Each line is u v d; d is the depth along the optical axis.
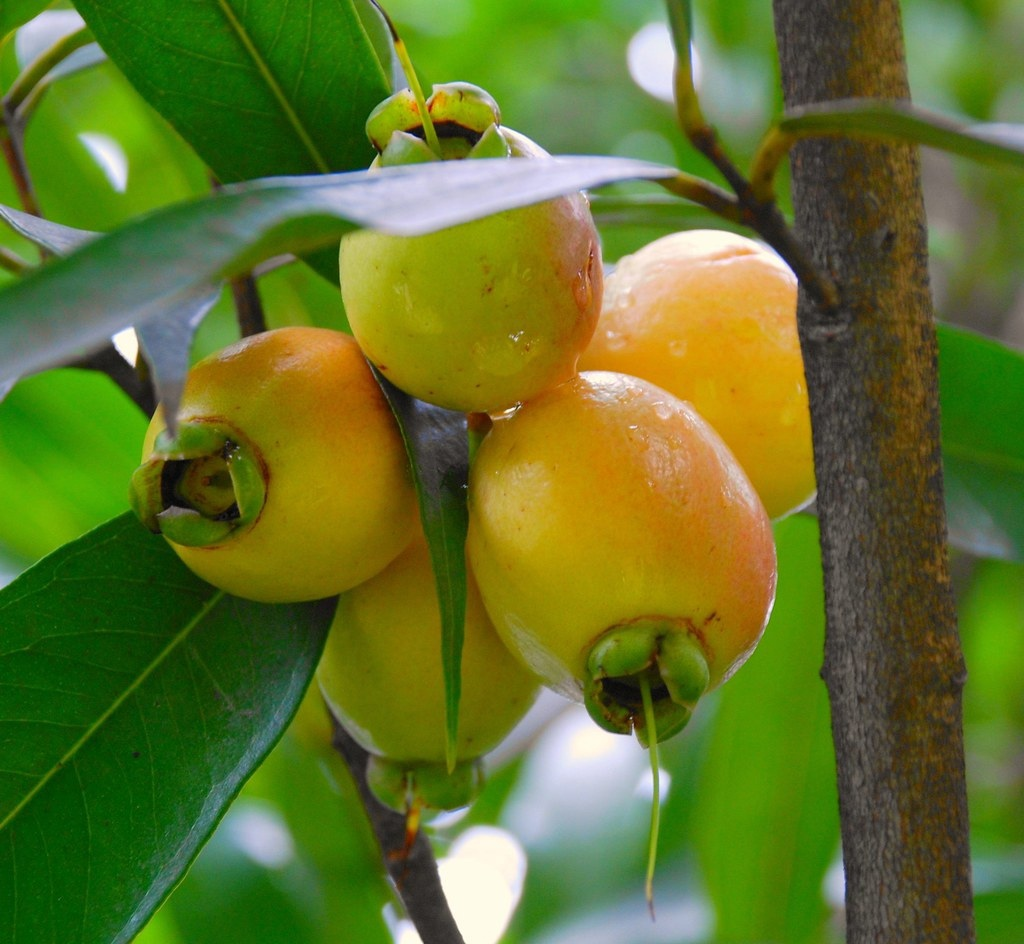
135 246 0.42
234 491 0.49
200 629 0.51
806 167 0.50
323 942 0.72
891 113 0.45
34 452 0.74
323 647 0.51
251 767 0.51
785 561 0.69
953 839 0.49
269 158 0.53
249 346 0.49
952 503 0.60
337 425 0.49
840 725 0.50
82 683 0.51
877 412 0.49
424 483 0.49
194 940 0.70
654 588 0.48
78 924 0.50
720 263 0.52
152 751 0.51
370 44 0.52
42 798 0.51
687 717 0.48
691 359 0.51
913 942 0.49
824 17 0.50
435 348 0.48
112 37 0.52
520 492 0.48
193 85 0.52
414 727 0.52
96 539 0.51
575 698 0.49
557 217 0.48
